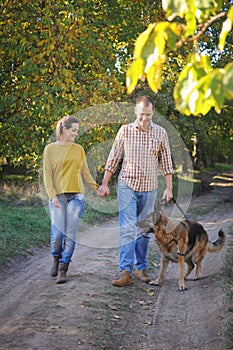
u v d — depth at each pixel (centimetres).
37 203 1248
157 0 1506
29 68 998
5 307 512
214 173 3142
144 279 645
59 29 1025
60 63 1038
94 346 423
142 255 649
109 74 1167
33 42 1049
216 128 2158
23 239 832
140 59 243
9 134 1114
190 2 239
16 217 1002
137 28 1465
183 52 1447
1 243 770
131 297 576
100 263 732
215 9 261
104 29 1295
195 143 2234
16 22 1036
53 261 704
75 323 467
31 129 1070
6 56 1071
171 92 1538
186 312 535
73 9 1030
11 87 1095
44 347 402
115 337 453
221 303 539
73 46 1046
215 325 479
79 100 1035
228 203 1789
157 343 449
